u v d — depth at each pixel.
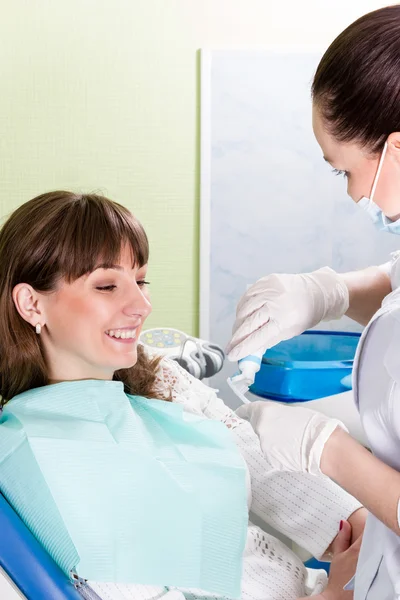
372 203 0.99
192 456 1.15
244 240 2.68
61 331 1.16
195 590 1.15
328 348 2.06
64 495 1.03
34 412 1.13
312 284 1.28
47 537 1.01
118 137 2.63
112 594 1.05
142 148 2.64
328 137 0.96
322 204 2.67
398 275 1.18
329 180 2.66
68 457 1.06
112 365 1.16
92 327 1.14
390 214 0.99
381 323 0.91
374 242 2.69
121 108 2.62
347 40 0.91
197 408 1.45
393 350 0.88
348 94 0.91
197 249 2.70
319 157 2.65
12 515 0.99
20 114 2.60
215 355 2.20
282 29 2.61
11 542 0.94
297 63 2.61
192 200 2.67
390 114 0.89
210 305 2.70
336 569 1.23
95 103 2.61
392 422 0.89
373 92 0.89
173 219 2.68
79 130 2.62
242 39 2.61
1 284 1.18
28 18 2.56
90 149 2.63
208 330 2.71
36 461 1.04
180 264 2.70
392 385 0.88
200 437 1.20
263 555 1.31
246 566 1.24
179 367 1.58
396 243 2.69
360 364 0.94
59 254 1.13
